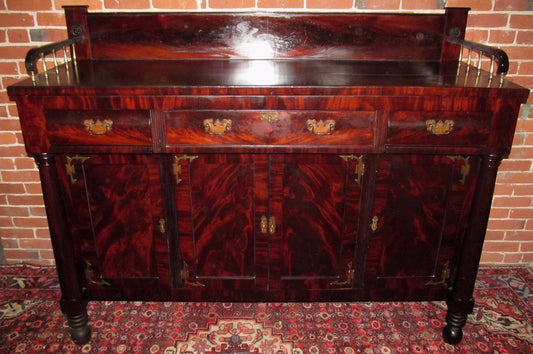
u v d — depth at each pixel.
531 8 1.79
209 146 1.41
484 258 2.25
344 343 1.71
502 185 2.09
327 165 1.48
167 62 1.74
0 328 1.78
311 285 1.68
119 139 1.40
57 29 1.81
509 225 2.16
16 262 2.22
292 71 1.56
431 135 1.40
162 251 1.61
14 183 2.05
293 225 1.58
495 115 1.38
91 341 1.71
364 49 1.78
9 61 1.85
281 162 1.48
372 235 1.58
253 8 1.78
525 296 1.99
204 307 1.90
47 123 1.37
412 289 1.69
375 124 1.39
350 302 1.88
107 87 1.32
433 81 1.40
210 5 1.77
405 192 1.52
